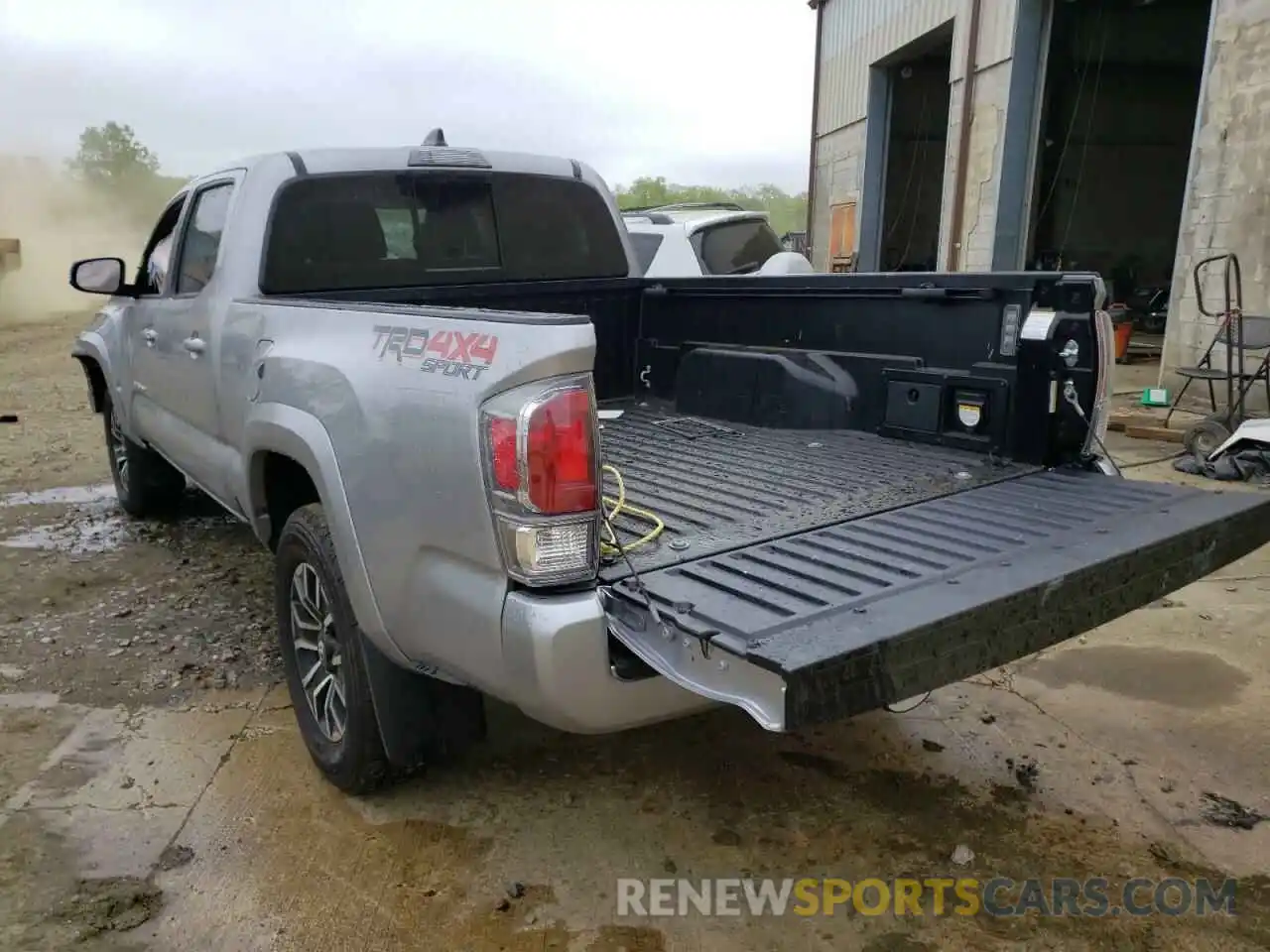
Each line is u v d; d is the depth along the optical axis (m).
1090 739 3.29
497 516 2.07
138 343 4.69
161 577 4.82
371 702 2.68
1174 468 6.80
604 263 4.48
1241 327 7.14
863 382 3.65
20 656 3.89
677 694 2.13
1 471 7.15
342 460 2.49
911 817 2.87
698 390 4.25
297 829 2.79
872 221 17.31
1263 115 8.15
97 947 2.32
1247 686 3.64
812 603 1.96
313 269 3.63
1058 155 17.41
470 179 3.99
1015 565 2.20
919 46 15.05
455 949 2.34
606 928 2.41
